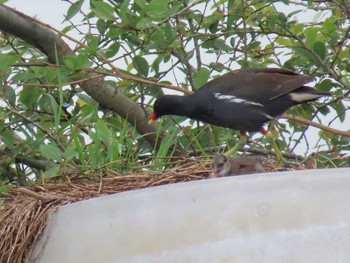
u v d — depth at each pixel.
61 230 8.66
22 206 9.51
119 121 14.48
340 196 7.65
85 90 14.45
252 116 13.51
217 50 14.33
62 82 13.15
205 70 13.84
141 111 14.48
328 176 7.70
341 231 7.55
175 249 7.83
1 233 9.41
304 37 14.04
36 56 14.72
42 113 14.16
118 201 8.20
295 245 7.55
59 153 11.91
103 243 8.20
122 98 14.45
